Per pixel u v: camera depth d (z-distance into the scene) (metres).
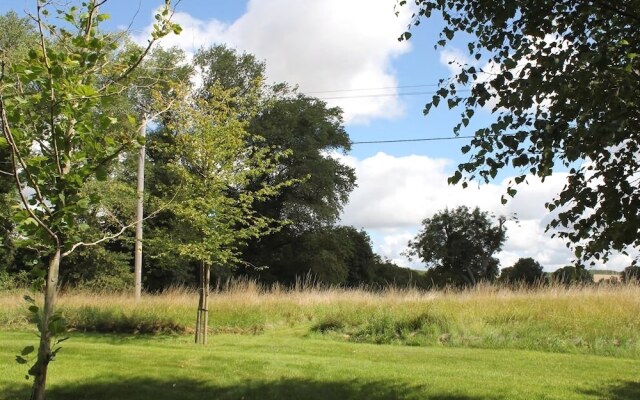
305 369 8.41
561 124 4.07
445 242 49.31
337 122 45.66
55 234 3.43
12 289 22.17
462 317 13.45
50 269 3.48
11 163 3.20
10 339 11.77
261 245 42.19
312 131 43.25
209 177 12.13
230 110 12.63
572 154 3.92
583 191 4.23
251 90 13.28
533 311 13.61
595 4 4.32
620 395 7.21
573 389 7.48
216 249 12.26
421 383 7.61
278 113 41.03
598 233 4.46
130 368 8.09
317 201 42.53
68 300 16.70
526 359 10.16
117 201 18.00
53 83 3.21
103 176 3.55
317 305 16.27
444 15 5.09
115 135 4.04
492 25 4.80
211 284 36.88
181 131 12.04
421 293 17.53
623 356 11.11
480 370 8.84
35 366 3.41
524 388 7.45
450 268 49.12
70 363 8.24
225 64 41.12
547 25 4.52
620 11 4.15
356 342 13.07
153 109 9.95
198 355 9.36
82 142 3.60
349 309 15.27
